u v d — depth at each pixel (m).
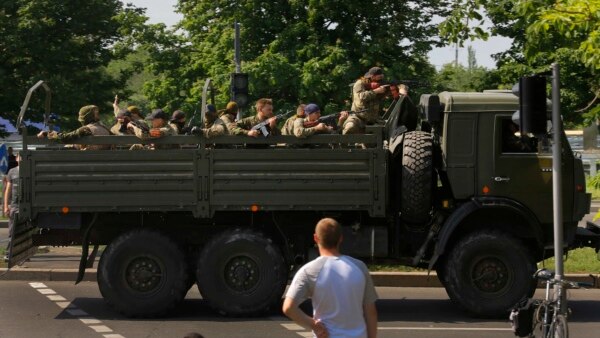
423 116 13.73
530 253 12.66
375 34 33.19
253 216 13.09
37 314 12.95
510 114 12.97
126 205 12.69
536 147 13.01
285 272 12.66
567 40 14.55
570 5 13.18
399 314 13.12
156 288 12.71
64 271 15.65
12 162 29.39
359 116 13.42
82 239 13.21
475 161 13.00
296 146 12.86
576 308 13.71
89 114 13.27
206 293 12.65
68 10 41.06
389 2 33.69
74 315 12.91
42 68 40.75
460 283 12.66
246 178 12.62
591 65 14.00
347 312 6.83
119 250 12.68
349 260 6.95
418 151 12.78
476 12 16.09
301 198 12.62
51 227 12.87
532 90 11.09
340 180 12.62
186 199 12.66
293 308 6.83
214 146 12.79
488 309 12.64
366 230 12.98
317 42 33.03
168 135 12.67
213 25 35.69
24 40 39.97
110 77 42.44
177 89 35.84
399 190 13.09
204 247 12.70
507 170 12.96
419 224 13.19
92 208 12.70
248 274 12.65
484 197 12.90
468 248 12.66
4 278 15.58
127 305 12.68
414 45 32.97
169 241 12.74
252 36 34.50
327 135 12.65
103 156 12.70
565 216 13.01
